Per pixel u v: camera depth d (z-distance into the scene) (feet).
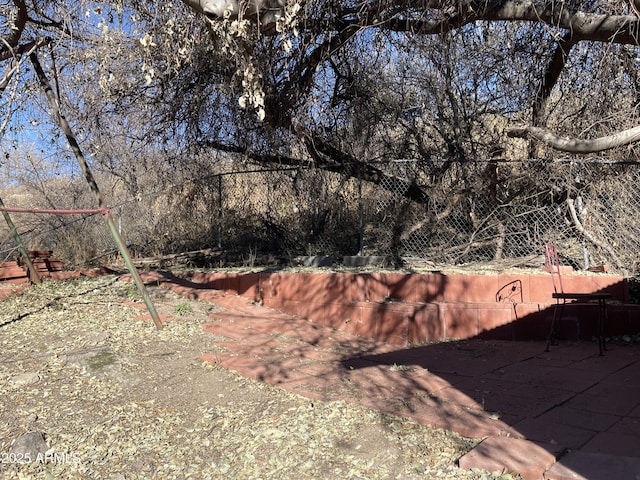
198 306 24.16
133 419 13.65
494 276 22.48
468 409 13.38
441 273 24.16
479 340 21.15
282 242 32.19
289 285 24.84
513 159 27.76
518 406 13.44
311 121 31.42
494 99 31.53
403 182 29.19
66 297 24.50
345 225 29.94
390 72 32.53
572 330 20.81
